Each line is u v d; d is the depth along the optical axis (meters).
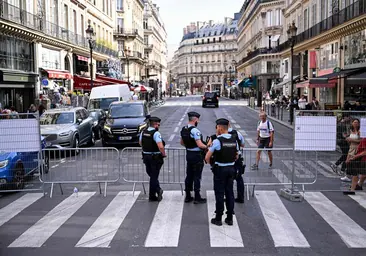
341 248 6.24
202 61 146.62
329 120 9.03
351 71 23.09
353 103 24.30
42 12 29.50
